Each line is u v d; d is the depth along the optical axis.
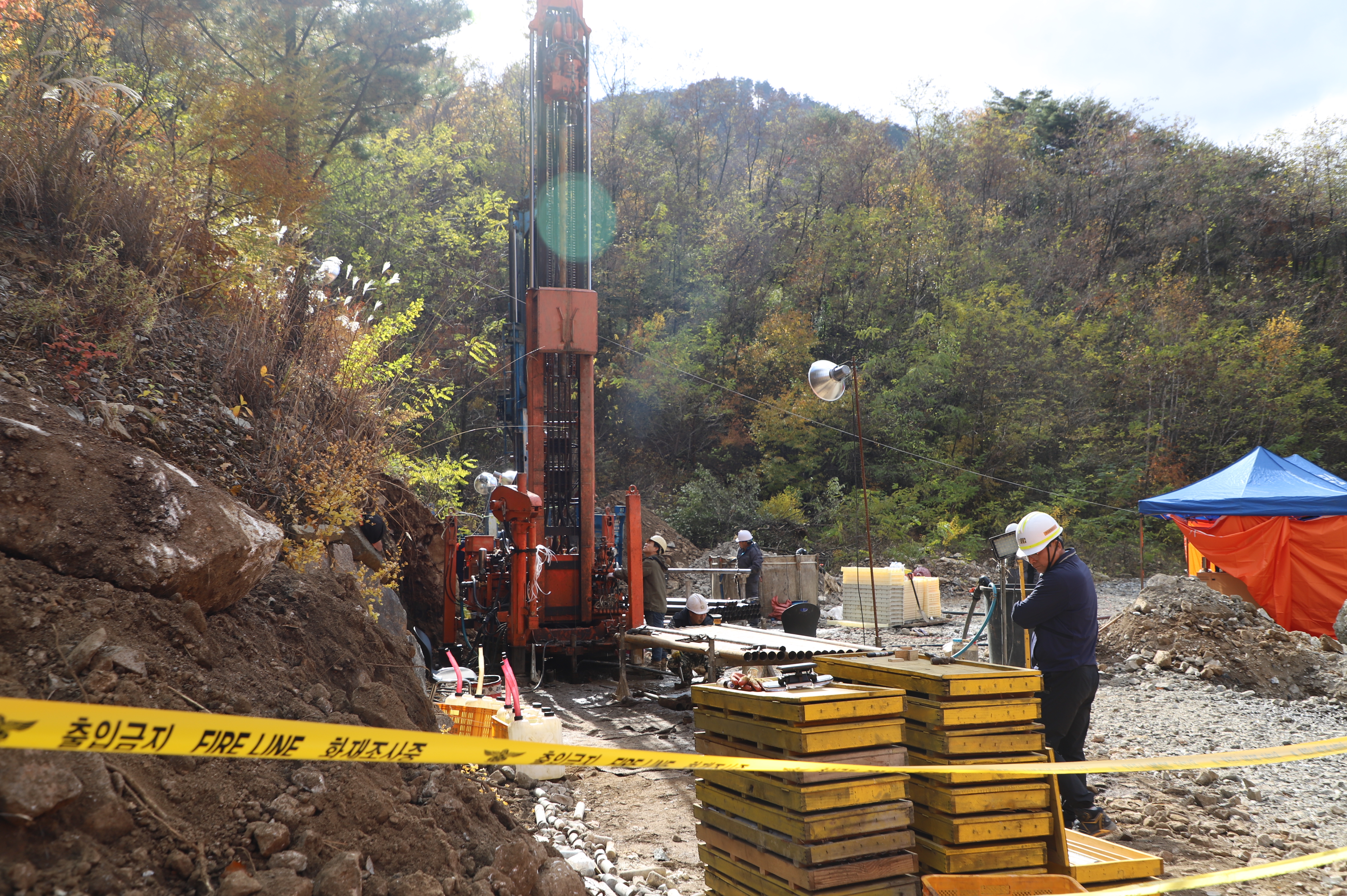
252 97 8.49
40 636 2.86
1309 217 48.19
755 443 36.09
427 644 8.83
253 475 6.14
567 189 10.87
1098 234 47.31
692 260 39.59
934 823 3.60
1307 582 13.97
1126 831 5.28
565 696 9.19
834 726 3.23
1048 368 37.41
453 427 23.66
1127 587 25.55
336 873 2.66
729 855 3.62
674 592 18.62
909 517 31.33
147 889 2.33
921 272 41.69
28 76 6.68
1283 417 38.22
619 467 35.28
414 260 26.41
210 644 3.60
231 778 2.85
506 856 3.29
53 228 6.47
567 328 10.34
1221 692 10.02
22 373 5.07
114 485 3.59
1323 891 4.47
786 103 52.81
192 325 7.13
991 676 3.67
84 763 2.44
